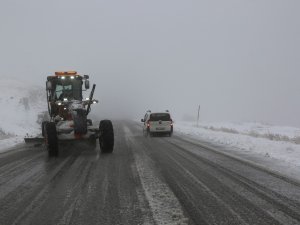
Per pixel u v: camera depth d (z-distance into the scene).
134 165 10.29
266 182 7.86
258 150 13.87
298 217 5.45
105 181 8.11
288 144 15.48
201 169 9.54
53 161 11.35
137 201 6.37
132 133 24.61
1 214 5.81
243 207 5.96
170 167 9.90
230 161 10.99
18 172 9.53
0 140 18.80
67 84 14.91
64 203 6.35
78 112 12.76
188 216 5.50
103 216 5.59
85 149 14.43
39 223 5.35
